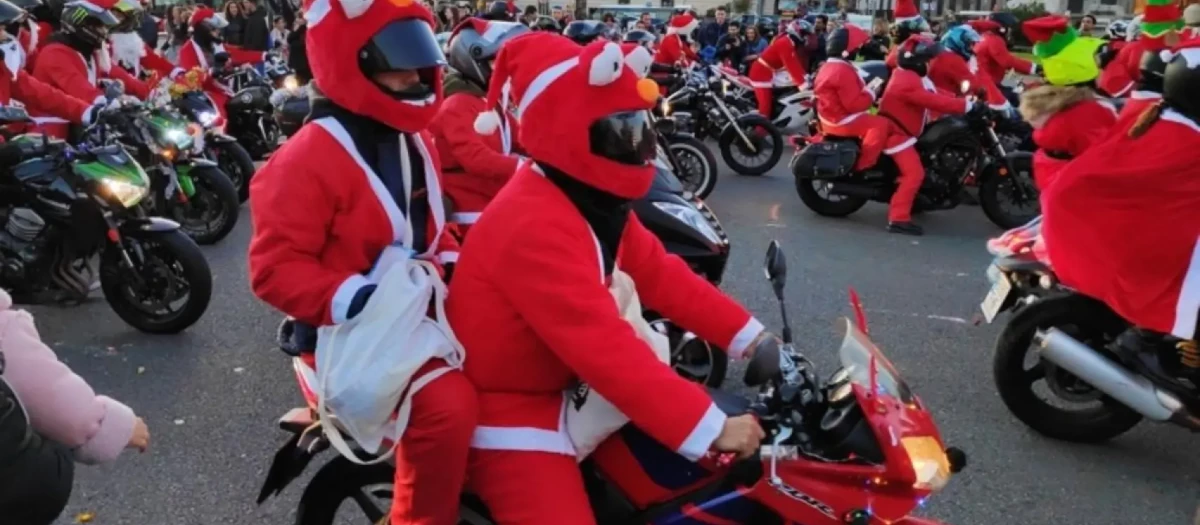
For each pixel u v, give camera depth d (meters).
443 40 6.46
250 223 8.28
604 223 2.37
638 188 2.28
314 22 2.63
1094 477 4.09
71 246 5.53
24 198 5.53
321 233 2.59
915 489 2.21
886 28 15.23
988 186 8.44
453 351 2.34
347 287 2.37
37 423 2.12
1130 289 3.91
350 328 2.36
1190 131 3.77
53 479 2.04
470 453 2.39
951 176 8.43
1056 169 5.86
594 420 2.34
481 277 2.31
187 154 7.41
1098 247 3.96
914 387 4.97
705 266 4.46
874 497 2.22
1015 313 4.39
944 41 10.80
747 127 11.16
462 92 4.46
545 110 2.22
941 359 5.36
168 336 5.55
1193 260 3.80
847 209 8.86
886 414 2.24
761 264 7.22
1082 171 3.98
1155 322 3.87
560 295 2.19
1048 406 4.37
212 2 20.66
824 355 5.39
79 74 7.07
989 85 9.98
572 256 2.23
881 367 2.37
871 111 8.59
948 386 5.00
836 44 8.63
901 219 8.30
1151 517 3.79
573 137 2.20
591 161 2.21
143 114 7.14
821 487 2.23
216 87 10.58
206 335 5.58
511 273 2.24
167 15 19.55
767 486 2.26
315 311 2.41
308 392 2.71
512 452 2.34
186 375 5.00
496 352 2.32
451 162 4.47
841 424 2.30
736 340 2.58
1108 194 3.92
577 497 2.34
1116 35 14.27
